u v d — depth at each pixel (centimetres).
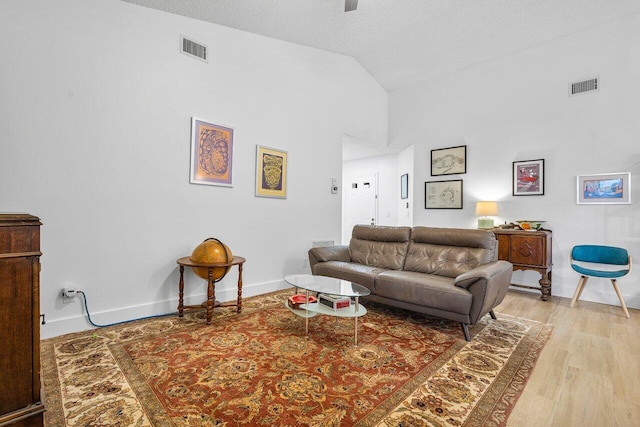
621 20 359
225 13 313
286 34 378
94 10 255
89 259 255
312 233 437
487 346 238
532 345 240
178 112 305
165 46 296
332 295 248
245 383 180
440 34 400
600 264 376
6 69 219
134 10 277
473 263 304
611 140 366
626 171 356
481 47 429
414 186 547
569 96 394
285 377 187
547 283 374
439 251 329
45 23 233
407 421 150
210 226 330
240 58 354
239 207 355
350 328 269
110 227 266
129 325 267
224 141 340
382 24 372
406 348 231
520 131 433
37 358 128
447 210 505
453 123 501
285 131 402
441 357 218
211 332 254
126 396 165
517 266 392
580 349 234
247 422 147
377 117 554
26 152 226
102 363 200
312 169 437
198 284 324
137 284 282
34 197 230
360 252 385
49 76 235
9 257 121
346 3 267
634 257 352
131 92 275
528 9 350
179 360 206
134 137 277
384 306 337
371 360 211
